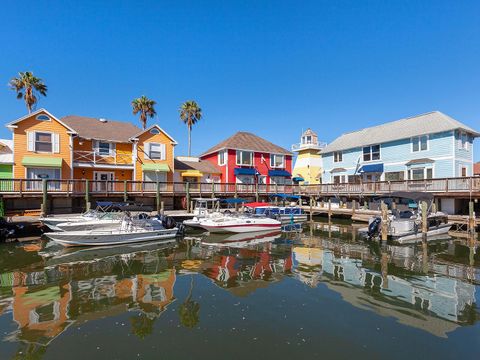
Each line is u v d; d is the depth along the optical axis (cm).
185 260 1384
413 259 1388
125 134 3200
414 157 3002
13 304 864
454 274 1151
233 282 1060
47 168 2609
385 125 3669
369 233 1902
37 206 2473
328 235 2084
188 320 757
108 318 771
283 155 4303
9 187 2194
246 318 766
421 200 1962
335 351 614
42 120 2619
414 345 636
